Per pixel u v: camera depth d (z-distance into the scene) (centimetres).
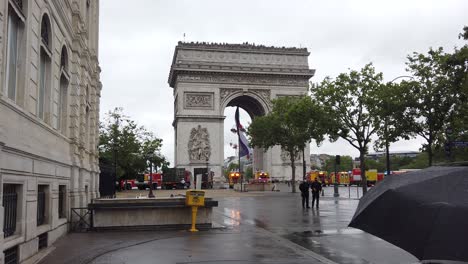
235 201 5100
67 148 2308
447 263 543
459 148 4612
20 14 1450
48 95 1905
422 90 3972
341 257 1580
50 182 1842
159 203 2428
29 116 1480
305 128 5944
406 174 594
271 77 10706
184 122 10212
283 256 1598
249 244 1895
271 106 10612
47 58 1900
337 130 5244
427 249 496
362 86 5053
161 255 1625
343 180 12512
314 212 3534
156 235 2189
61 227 2105
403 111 4088
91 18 3344
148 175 11706
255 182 8812
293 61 10862
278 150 10606
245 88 10588
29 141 1499
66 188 2255
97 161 3678
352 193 7312
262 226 2597
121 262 1491
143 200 2422
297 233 2264
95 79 3416
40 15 1677
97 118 3681
